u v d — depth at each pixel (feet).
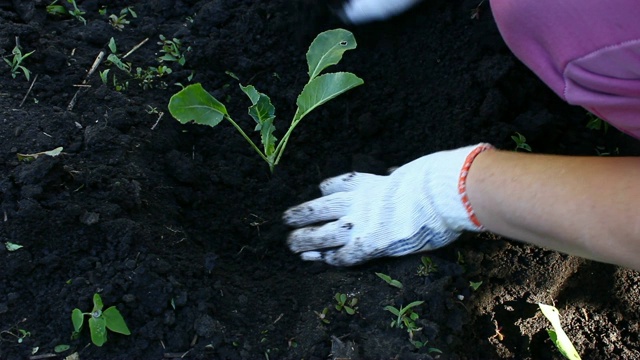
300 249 3.96
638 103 3.18
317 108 4.36
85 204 3.77
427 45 4.44
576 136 4.33
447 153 3.72
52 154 3.84
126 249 3.71
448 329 3.77
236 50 4.40
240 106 4.33
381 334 3.73
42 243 3.69
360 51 4.45
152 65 4.28
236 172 4.16
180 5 4.51
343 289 3.85
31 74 4.08
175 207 3.97
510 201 3.37
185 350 3.63
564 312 4.09
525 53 3.36
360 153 4.31
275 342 3.73
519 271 4.05
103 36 4.31
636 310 4.14
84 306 3.61
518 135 4.24
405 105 4.38
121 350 3.60
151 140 4.04
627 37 3.06
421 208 3.75
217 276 3.85
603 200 3.16
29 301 3.64
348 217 3.91
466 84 4.32
